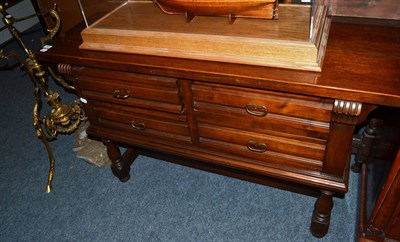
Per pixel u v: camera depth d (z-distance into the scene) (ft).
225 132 3.64
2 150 6.39
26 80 8.40
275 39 2.95
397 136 3.35
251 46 3.00
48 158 6.07
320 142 3.20
